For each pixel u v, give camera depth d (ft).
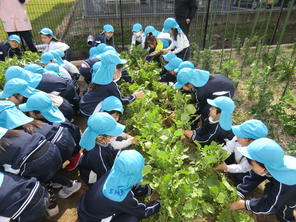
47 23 35.83
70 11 40.81
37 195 8.02
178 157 9.63
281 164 7.46
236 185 10.80
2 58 21.90
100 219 8.04
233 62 17.38
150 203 9.08
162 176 8.77
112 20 35.29
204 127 11.61
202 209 8.87
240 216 8.83
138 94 13.91
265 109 14.89
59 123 10.86
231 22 36.35
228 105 10.10
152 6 35.86
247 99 16.42
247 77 19.22
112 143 10.71
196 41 27.55
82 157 10.23
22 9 23.06
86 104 13.44
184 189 8.53
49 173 9.10
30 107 10.18
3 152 8.11
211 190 8.84
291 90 16.98
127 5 35.47
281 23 36.32
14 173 8.42
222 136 11.06
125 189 7.59
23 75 12.90
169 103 14.44
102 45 19.25
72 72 18.93
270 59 19.98
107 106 10.87
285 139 12.89
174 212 8.81
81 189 11.10
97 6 35.32
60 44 20.85
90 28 34.81
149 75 16.07
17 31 23.58
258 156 7.52
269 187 8.54
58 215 10.02
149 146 10.49
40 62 18.90
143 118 11.94
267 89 16.78
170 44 21.34
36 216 8.07
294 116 13.66
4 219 7.47
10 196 7.48
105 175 8.67
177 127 11.88
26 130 9.73
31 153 8.44
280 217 9.13
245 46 22.65
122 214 8.34
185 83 12.60
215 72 18.16
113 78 13.66
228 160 11.06
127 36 32.83
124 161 7.30
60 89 13.93
